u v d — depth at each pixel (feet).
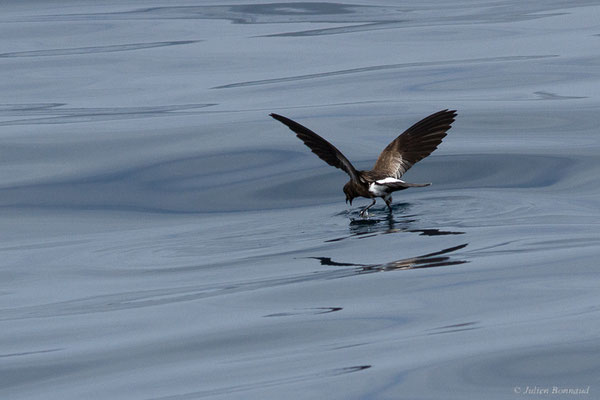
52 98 79.92
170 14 115.34
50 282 43.47
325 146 38.96
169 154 64.90
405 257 41.98
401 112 70.74
